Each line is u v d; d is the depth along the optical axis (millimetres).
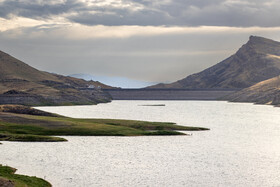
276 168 116750
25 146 145750
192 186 95500
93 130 183875
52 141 158250
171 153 139000
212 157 133250
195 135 191250
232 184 98125
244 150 150250
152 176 104500
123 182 97812
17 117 197250
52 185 93125
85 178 100812
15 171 104562
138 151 141500
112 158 127688
